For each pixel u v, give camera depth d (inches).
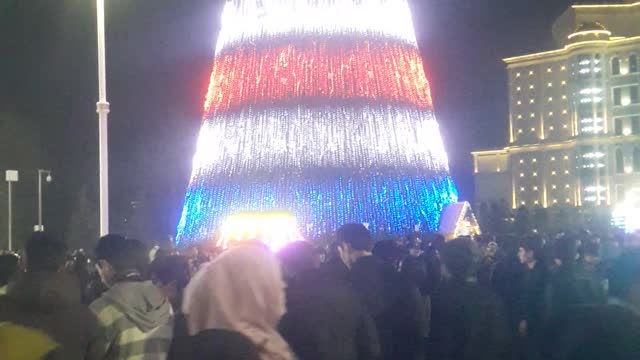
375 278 376.5
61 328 238.5
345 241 383.9
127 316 268.1
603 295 307.9
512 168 3211.1
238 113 1418.6
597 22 3038.9
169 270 339.0
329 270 327.9
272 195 1357.0
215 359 157.8
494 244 737.0
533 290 473.1
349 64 1401.3
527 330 479.5
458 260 344.5
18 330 132.0
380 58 1422.2
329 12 1417.3
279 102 1390.3
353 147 1371.8
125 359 265.1
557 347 255.4
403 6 1487.5
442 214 1427.2
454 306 335.6
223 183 1400.1
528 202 3154.5
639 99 2854.3
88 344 249.0
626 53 2898.6
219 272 167.9
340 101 1384.1
